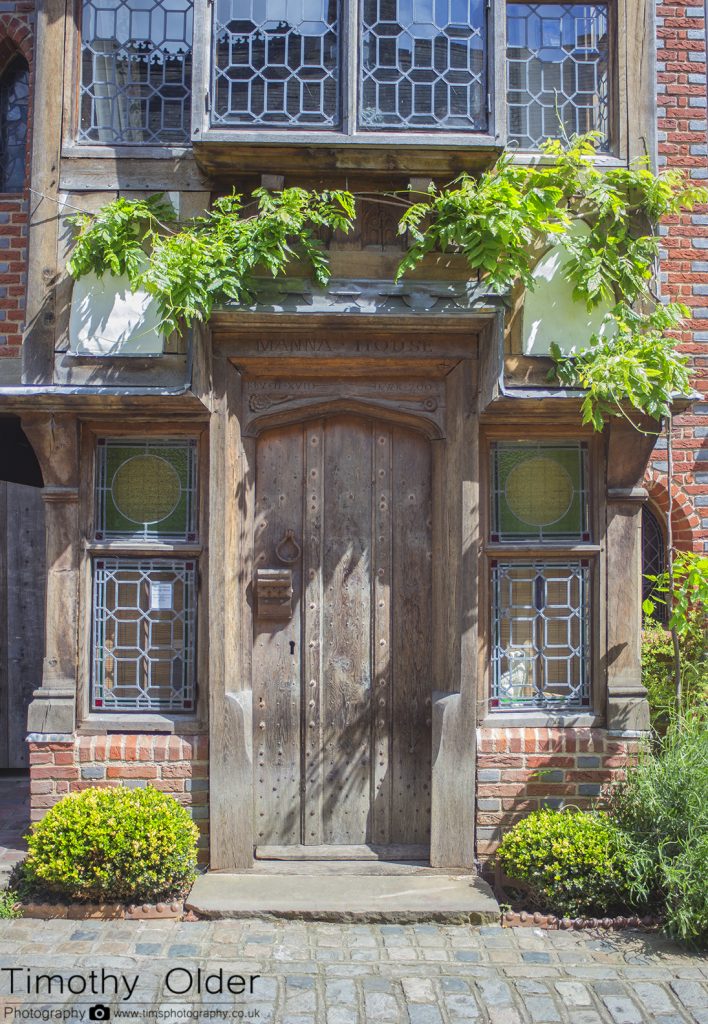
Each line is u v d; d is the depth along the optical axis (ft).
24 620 22.04
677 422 19.03
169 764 15.84
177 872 14.71
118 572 16.30
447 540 16.12
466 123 15.49
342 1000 12.09
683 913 13.21
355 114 15.26
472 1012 11.85
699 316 18.78
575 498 16.61
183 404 15.48
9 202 18.54
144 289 15.69
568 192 15.70
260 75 15.40
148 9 16.10
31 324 15.71
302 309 15.24
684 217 18.72
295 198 14.99
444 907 14.43
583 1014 11.84
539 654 16.53
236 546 16.01
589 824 14.96
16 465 19.26
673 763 14.62
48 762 15.69
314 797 16.31
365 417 16.51
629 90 16.24
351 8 15.34
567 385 15.74
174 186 15.85
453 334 15.92
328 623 16.42
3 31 18.42
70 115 15.93
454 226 14.92
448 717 15.88
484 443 16.39
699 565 15.94
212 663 15.72
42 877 14.43
